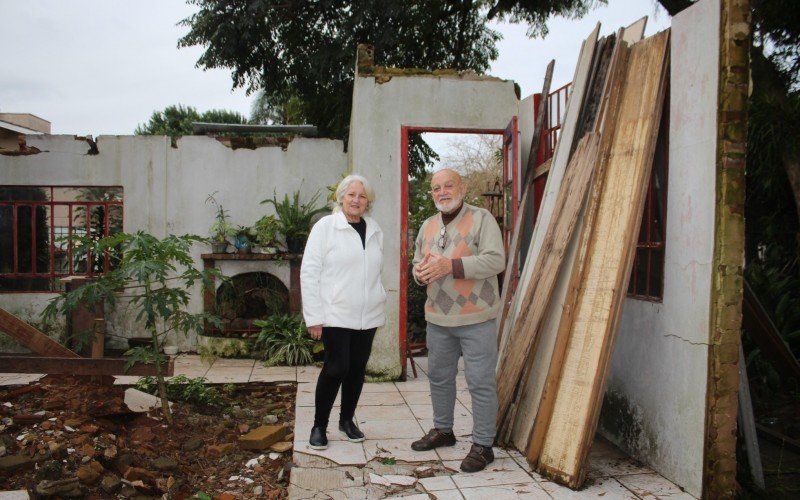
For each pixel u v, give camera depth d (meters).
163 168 6.91
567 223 3.52
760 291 6.01
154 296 3.58
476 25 13.38
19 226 7.13
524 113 5.65
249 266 6.72
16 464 2.87
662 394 3.10
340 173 7.08
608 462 3.31
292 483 3.03
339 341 3.40
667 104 3.24
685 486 2.86
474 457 3.19
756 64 6.28
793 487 3.24
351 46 10.54
